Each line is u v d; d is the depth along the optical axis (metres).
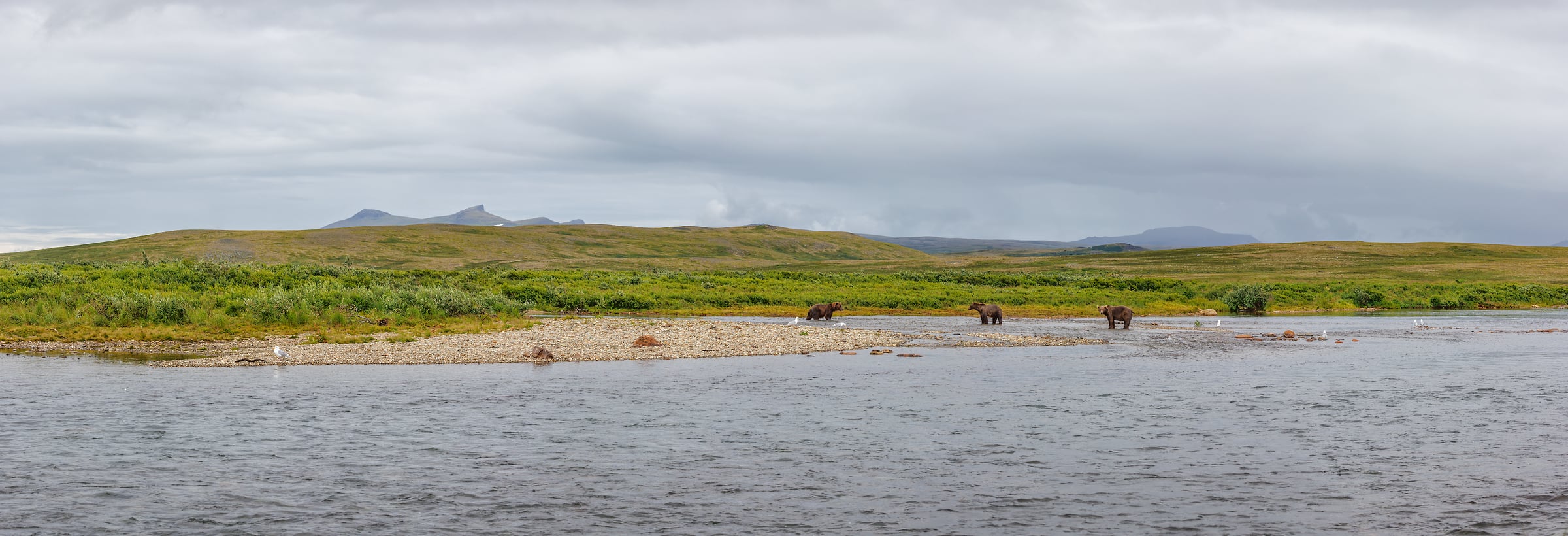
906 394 25.42
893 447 18.44
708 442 18.89
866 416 21.91
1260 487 15.45
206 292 59.34
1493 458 17.41
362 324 47.53
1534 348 41.00
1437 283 128.75
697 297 76.50
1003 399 24.55
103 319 45.94
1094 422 21.20
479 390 25.88
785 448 18.38
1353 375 30.22
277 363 32.44
